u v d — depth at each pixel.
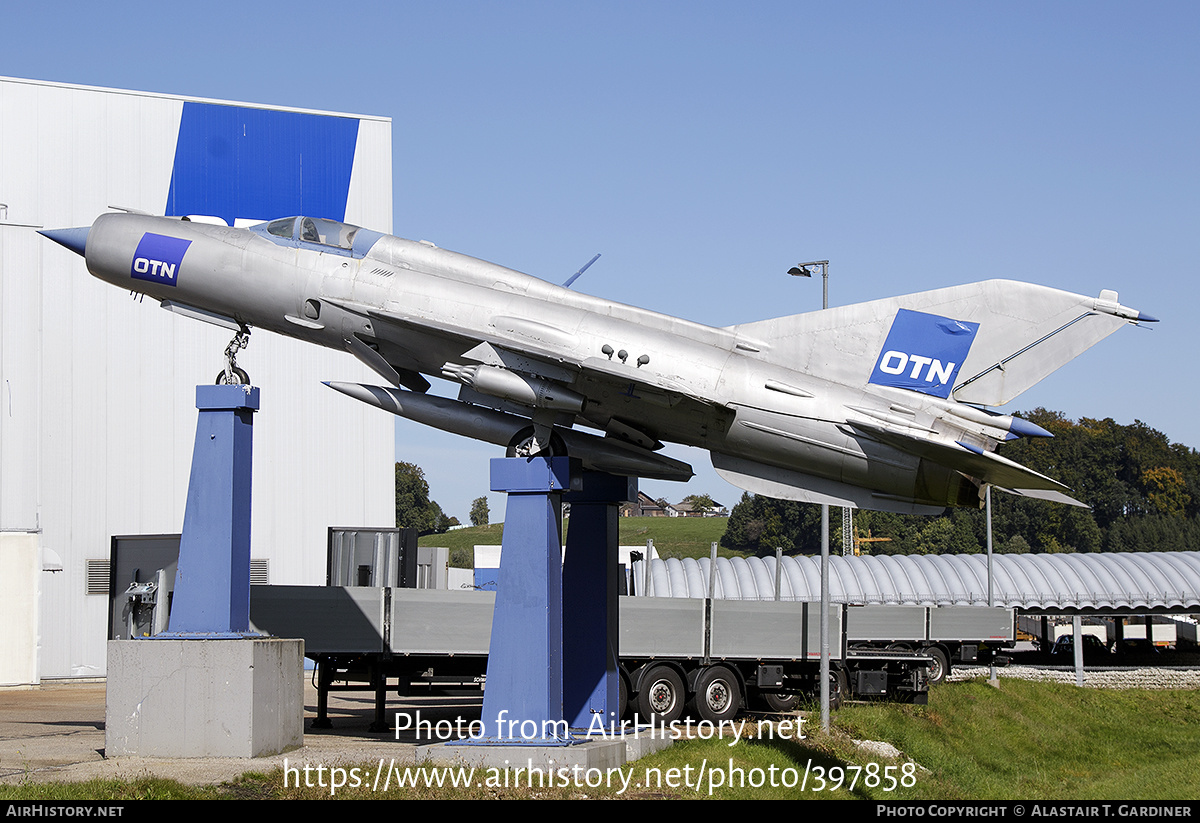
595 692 15.02
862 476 13.68
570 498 15.43
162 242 15.73
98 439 31.06
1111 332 13.59
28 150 31.06
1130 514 101.25
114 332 31.50
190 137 32.50
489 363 13.85
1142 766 23.64
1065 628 58.25
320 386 33.72
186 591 14.49
